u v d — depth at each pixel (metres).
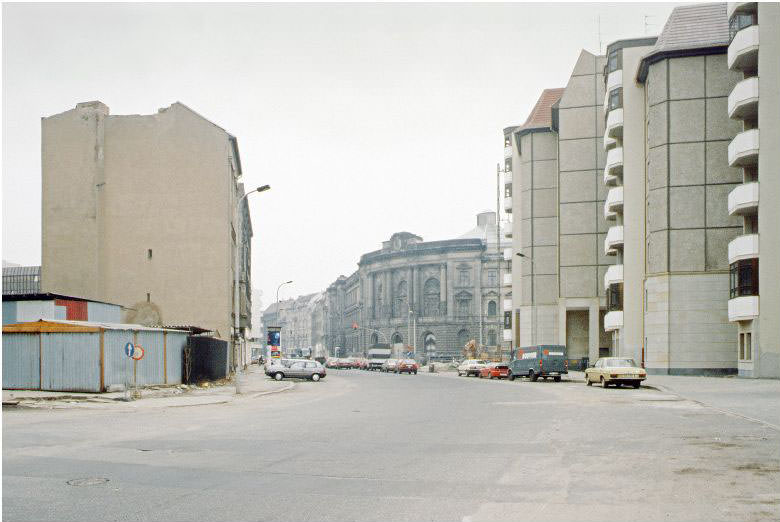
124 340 26.86
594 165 59.31
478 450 11.83
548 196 64.94
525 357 44.06
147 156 47.34
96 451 11.81
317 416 18.78
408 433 14.43
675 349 41.97
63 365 25.62
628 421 16.47
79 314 35.12
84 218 46.91
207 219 47.06
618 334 49.50
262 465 10.34
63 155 47.44
